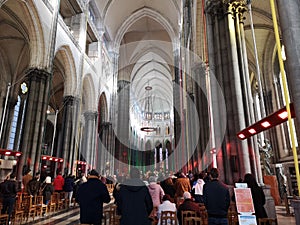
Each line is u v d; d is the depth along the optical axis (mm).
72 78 19109
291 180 10984
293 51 3465
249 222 3904
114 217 5055
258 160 7379
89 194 3801
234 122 7691
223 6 8961
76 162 18578
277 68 18344
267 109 18766
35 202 8156
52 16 15398
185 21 19922
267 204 6418
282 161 16703
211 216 3828
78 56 19781
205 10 9609
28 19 13805
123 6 29188
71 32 19578
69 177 11156
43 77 14125
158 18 30906
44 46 14391
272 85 18578
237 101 7668
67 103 18688
